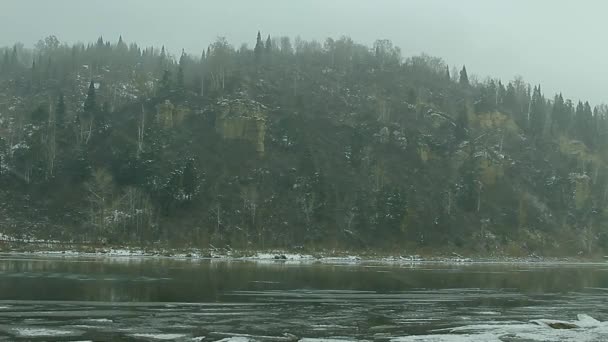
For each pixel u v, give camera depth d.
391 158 178.12
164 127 169.88
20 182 148.50
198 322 37.03
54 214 137.38
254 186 153.50
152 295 49.22
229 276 70.00
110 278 61.69
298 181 157.25
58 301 44.19
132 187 144.00
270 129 178.75
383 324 38.16
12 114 188.12
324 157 170.75
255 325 36.50
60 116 172.25
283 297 50.88
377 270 91.38
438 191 168.50
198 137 170.25
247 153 166.75
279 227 142.75
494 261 140.12
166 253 119.38
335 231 144.62
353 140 180.75
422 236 149.12
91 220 134.12
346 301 49.53
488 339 32.91
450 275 83.50
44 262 85.06
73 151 159.25
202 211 142.88
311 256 126.94
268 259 120.19
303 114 190.25
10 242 117.75
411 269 96.94
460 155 183.25
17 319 36.41
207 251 125.56
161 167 152.88
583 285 71.50
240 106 175.25
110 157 156.50
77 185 146.88
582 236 167.75
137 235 131.75
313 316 40.75
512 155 198.00
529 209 171.50
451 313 44.19
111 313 39.66
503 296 56.66
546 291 62.69
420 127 197.62
